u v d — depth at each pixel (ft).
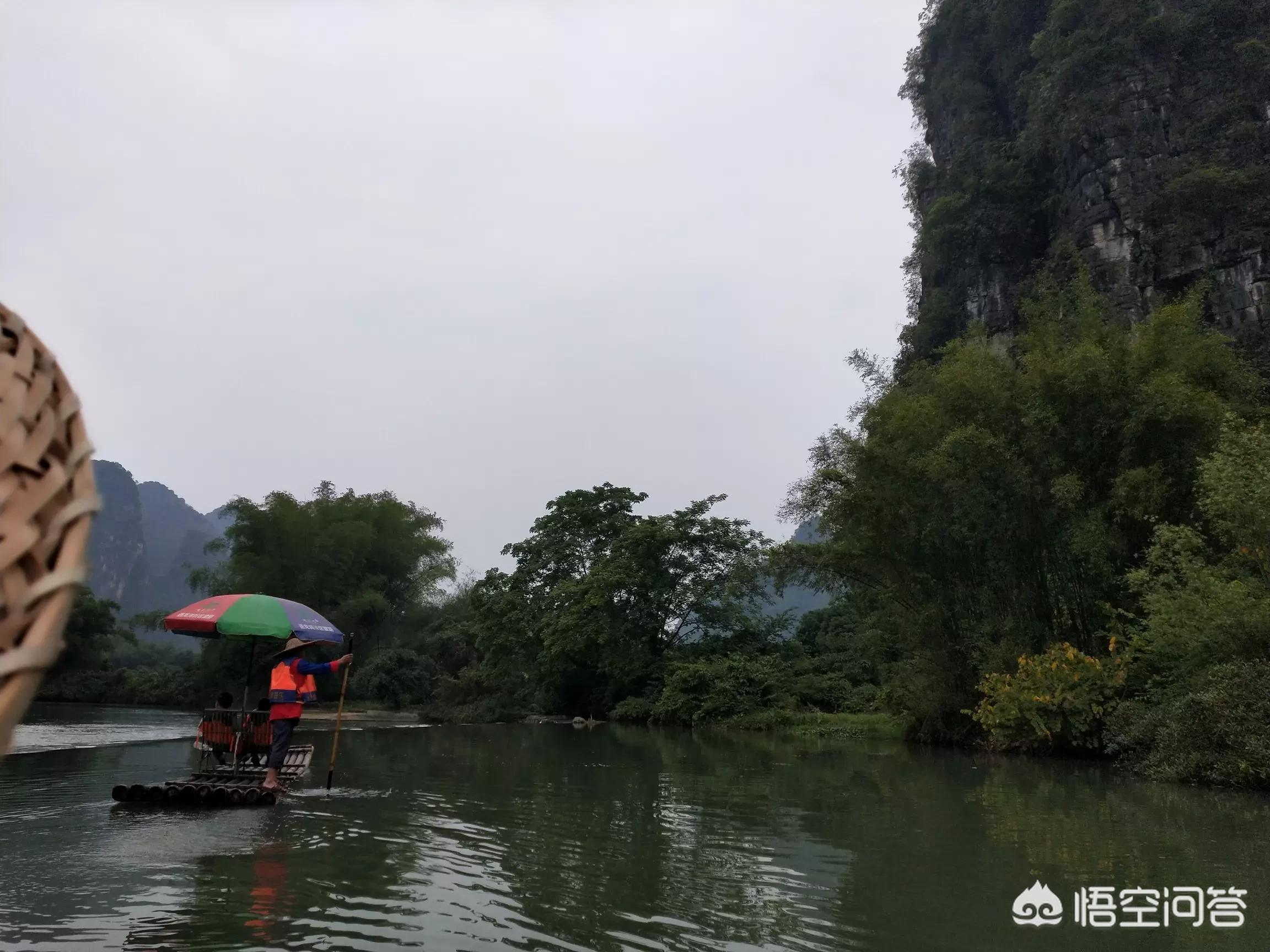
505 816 24.58
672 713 79.20
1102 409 45.06
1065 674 43.19
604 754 46.50
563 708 93.35
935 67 135.74
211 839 19.94
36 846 18.98
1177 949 13.91
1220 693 33.12
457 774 35.04
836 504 54.13
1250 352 79.87
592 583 86.43
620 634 85.71
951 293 114.93
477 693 95.61
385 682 100.48
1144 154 96.32
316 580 106.63
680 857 19.80
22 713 2.30
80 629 116.98
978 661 49.57
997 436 47.26
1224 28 98.07
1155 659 40.60
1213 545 41.63
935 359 114.52
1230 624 34.19
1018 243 109.29
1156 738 37.14
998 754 46.70
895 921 15.07
